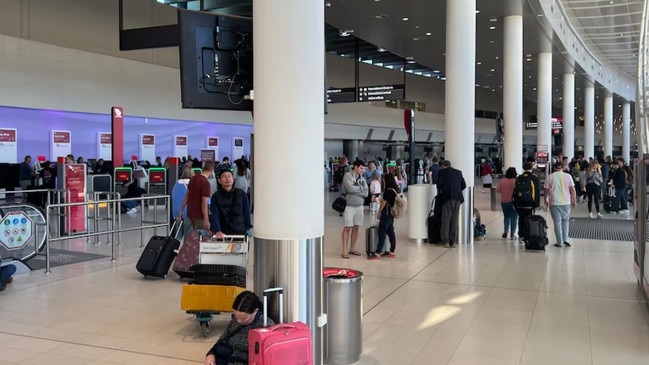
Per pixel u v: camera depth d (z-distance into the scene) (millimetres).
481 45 20516
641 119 12016
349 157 37062
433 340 5211
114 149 16516
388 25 16984
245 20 5195
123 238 11531
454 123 11398
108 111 20875
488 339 5238
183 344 5062
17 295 6785
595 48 28469
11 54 17516
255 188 4016
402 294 6988
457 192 10656
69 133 20281
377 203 14016
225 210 6555
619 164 17047
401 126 39969
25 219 8219
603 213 17094
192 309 5230
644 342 5148
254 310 3803
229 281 5270
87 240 11234
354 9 15062
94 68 20281
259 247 3982
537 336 5328
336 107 33719
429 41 19453
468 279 7852
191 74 4969
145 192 17625
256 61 3912
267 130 3869
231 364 3834
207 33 5027
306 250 3910
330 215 16375
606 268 8641
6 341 5109
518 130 16125
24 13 18016
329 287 4527
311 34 3848
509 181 11672
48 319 5801
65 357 4711
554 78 29906
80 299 6613
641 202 6711
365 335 5359
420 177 28250
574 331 5477
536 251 10234
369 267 8719
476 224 11711
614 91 37375
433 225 11062
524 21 16375
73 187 11945
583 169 21797
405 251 10258
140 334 5336
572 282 7656
